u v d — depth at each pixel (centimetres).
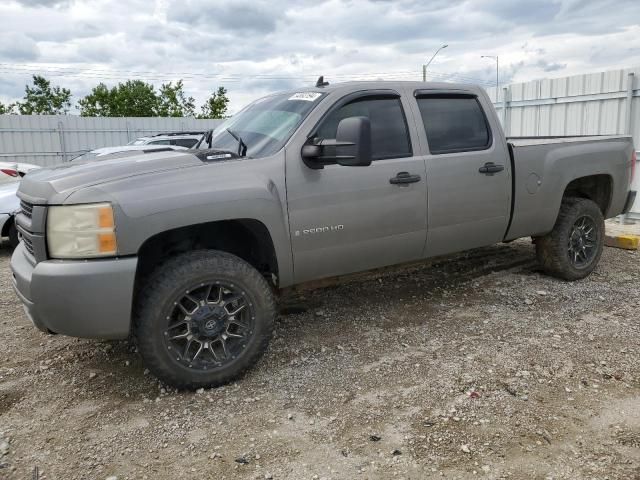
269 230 362
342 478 264
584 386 344
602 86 898
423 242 444
